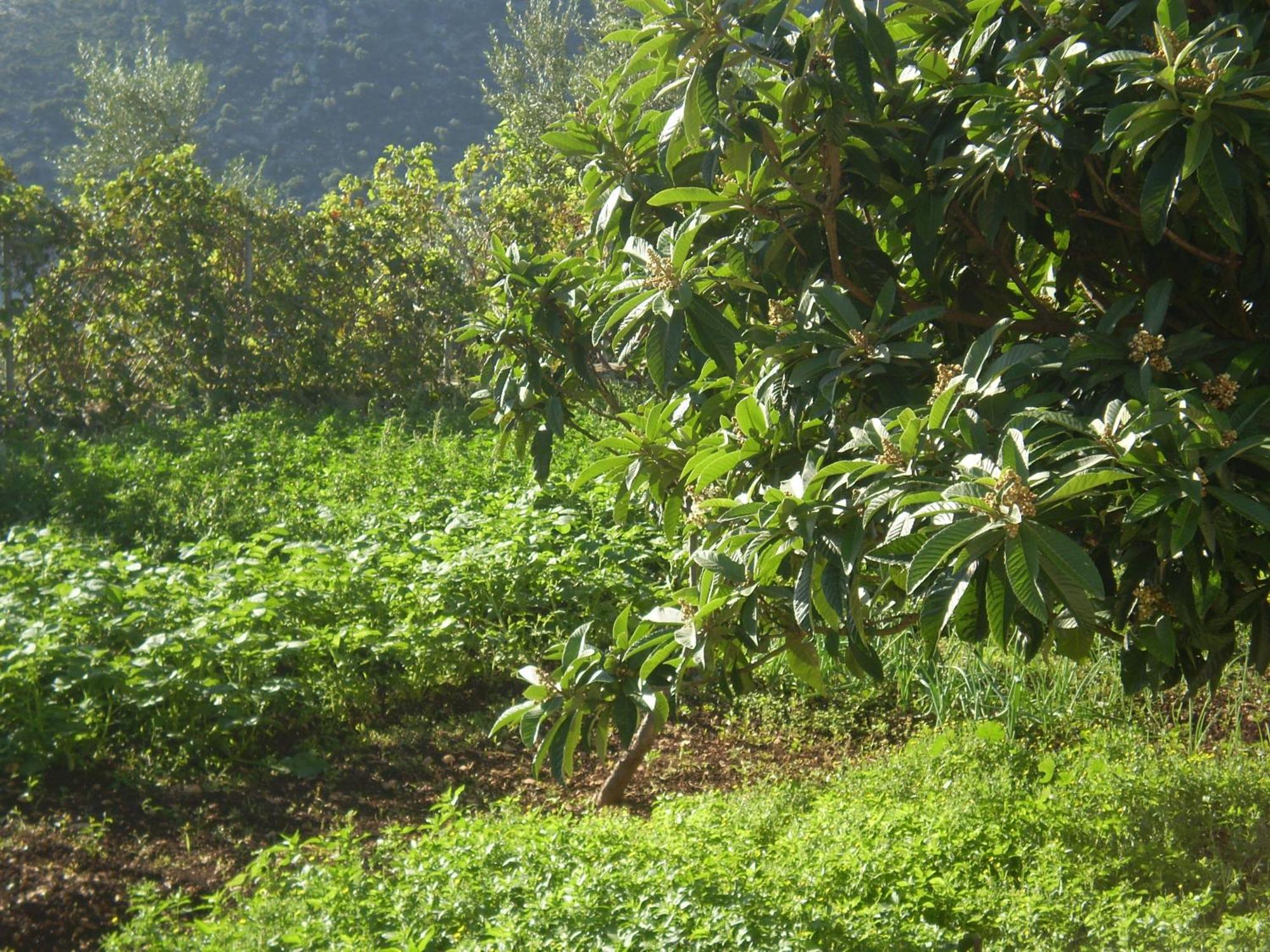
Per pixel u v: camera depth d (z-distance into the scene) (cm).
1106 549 307
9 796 479
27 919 394
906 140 358
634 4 334
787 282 368
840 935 339
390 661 639
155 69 2558
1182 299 357
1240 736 543
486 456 1005
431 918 356
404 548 722
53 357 1218
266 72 5256
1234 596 316
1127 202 355
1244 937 338
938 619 262
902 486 277
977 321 361
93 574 612
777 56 336
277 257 1365
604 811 482
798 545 300
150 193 1275
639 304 341
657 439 385
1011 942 347
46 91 4634
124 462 998
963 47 356
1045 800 445
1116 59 291
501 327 441
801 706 622
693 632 337
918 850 394
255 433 1125
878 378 329
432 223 1560
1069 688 597
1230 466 286
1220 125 284
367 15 5662
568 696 375
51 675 531
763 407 338
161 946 367
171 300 1259
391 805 513
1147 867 407
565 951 320
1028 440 284
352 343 1398
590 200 425
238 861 453
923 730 588
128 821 475
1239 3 323
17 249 1179
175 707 530
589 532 759
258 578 626
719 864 381
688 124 335
